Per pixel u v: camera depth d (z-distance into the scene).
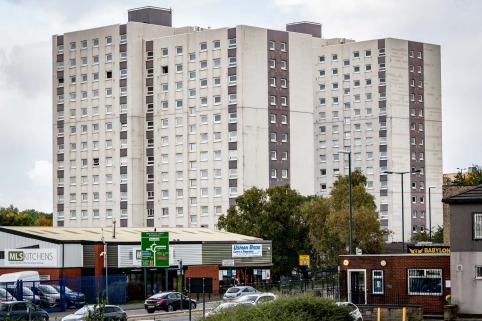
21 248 125.81
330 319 58.59
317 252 167.50
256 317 57.56
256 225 166.00
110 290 121.25
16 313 87.12
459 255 80.44
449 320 79.38
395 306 81.50
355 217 153.00
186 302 108.25
